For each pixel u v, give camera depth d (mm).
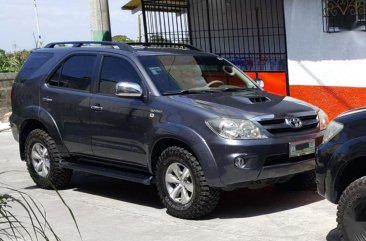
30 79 8180
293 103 6648
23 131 8273
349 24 9453
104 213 6719
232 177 5848
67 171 7840
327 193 5020
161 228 6023
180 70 7070
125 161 6918
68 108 7480
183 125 6109
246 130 5906
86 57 7555
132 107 6672
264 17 12023
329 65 9859
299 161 6223
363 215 4727
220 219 6242
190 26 13008
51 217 6621
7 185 7973
